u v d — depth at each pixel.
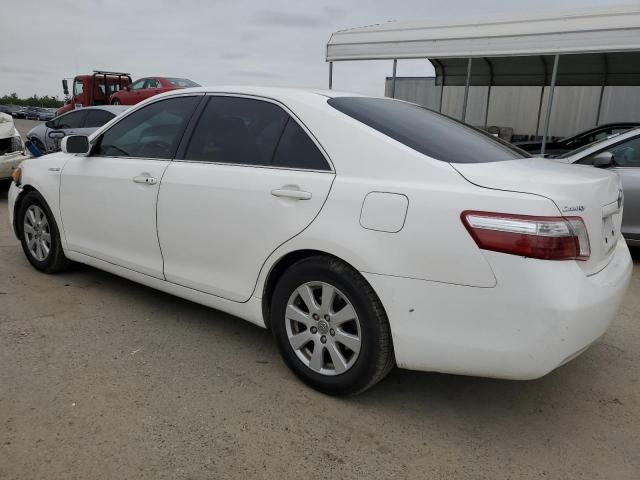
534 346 2.25
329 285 2.71
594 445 2.54
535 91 14.77
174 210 3.36
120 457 2.32
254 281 3.04
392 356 2.64
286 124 3.01
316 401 2.83
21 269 4.77
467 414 2.78
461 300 2.35
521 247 2.22
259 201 2.93
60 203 4.23
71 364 3.11
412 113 3.31
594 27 7.91
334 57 10.93
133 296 4.20
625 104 13.86
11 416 2.58
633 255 6.03
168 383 2.95
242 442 2.47
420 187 2.47
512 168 2.65
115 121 3.97
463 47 9.21
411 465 2.36
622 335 3.76
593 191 2.49
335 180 2.70
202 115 3.43
